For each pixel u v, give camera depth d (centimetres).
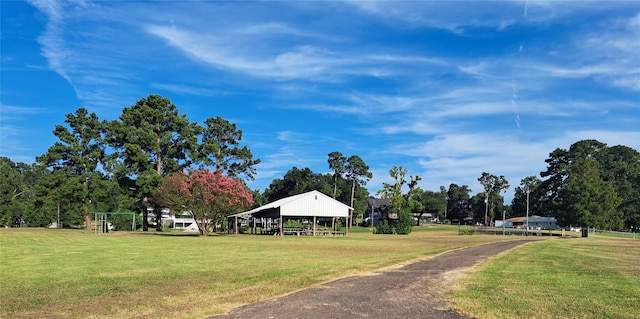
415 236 5356
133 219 5772
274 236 4834
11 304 930
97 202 5944
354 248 2756
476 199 13612
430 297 987
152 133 5750
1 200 7606
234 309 862
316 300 942
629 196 8538
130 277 1331
